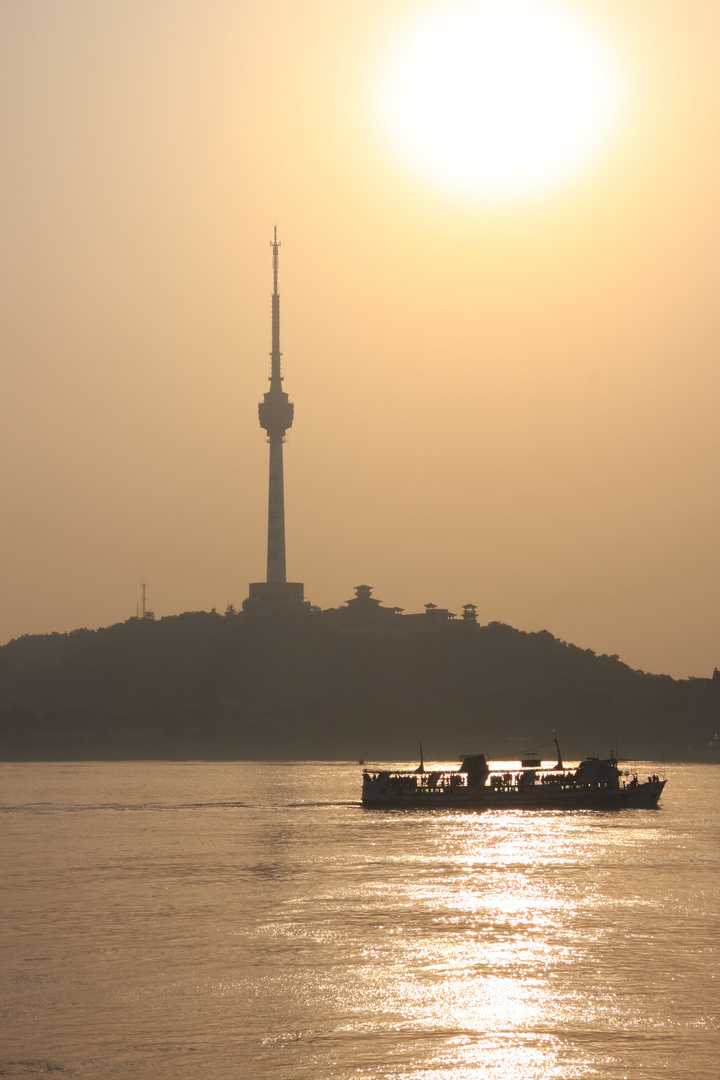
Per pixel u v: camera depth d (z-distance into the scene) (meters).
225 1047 136.88
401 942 185.00
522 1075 128.62
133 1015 148.12
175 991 158.25
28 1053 135.25
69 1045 137.62
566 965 170.00
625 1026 143.25
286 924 198.88
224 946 183.00
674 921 199.62
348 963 172.00
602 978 163.12
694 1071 129.50
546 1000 153.12
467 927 195.50
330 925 197.75
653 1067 130.62
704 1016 146.50
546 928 194.38
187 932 193.12
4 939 188.50
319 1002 153.00
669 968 168.12
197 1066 131.12
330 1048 136.50
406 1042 138.38
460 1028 142.88
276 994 156.38
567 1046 136.62
